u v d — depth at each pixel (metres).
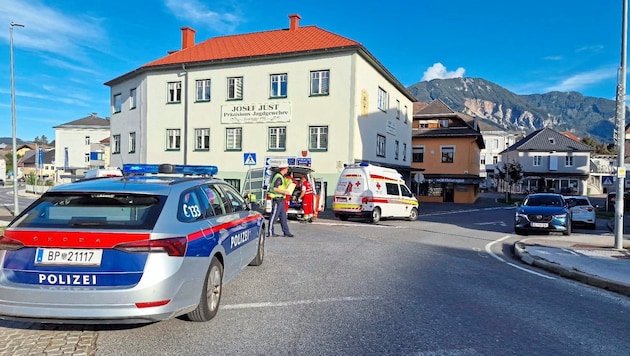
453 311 5.32
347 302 5.59
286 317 4.95
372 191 17.77
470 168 42.09
